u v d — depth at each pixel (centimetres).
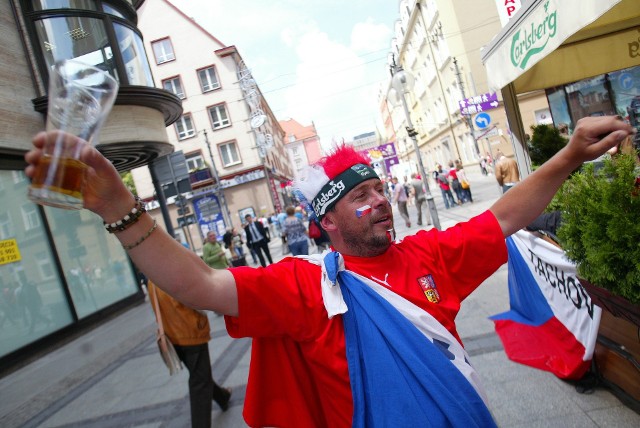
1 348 656
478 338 394
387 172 2591
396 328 119
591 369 275
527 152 401
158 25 2889
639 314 188
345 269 132
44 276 775
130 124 872
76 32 855
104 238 977
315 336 123
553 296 305
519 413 272
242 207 2853
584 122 132
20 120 745
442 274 138
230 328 121
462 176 1411
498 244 141
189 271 109
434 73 2855
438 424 108
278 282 123
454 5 2248
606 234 185
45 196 81
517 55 313
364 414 115
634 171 188
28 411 481
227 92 2869
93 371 582
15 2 784
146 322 812
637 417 241
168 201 2853
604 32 380
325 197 140
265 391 133
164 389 454
